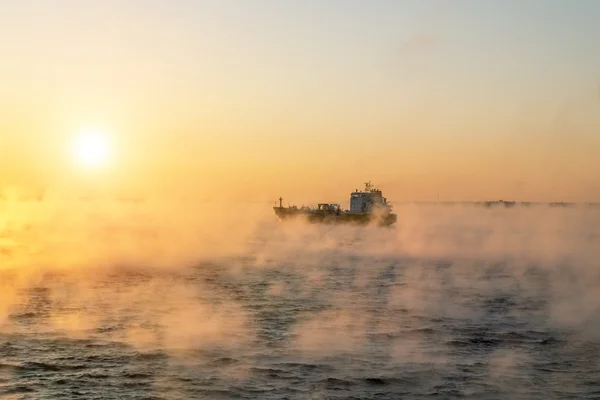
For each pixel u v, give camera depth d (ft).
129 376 142.51
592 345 171.83
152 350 162.61
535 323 200.34
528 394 133.69
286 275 329.52
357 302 240.12
